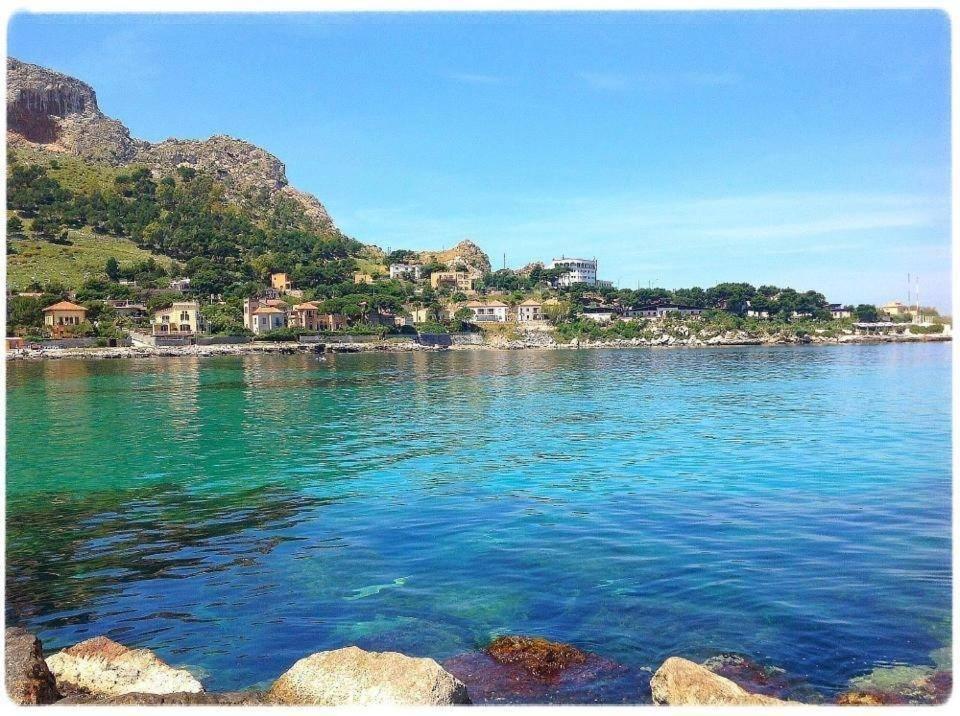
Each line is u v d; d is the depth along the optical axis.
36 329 145.62
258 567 17.62
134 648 13.19
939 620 13.86
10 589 16.38
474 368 112.25
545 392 69.12
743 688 11.52
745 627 13.70
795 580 15.98
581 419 47.47
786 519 20.80
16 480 28.69
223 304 188.75
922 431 38.84
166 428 44.66
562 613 14.49
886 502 22.64
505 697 11.40
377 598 15.50
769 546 18.34
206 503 24.47
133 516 22.78
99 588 16.38
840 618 14.02
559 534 19.77
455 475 28.77
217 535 20.48
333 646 13.38
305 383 82.19
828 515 21.16
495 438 39.34
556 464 30.80
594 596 15.30
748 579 16.08
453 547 18.84
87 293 167.62
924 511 21.47
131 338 155.12
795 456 31.41
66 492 26.42
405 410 54.69
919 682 11.62
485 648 13.07
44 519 22.50
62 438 40.44
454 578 16.56
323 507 23.59
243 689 11.96
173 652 13.25
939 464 29.09
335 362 131.62
